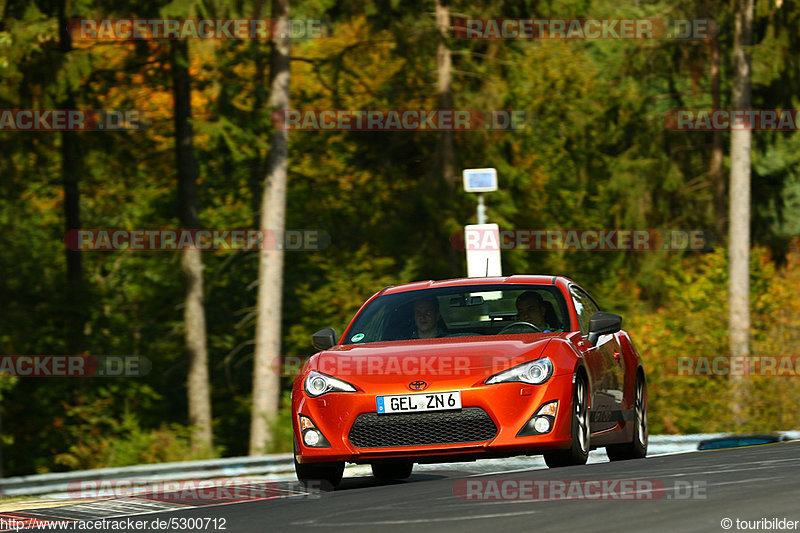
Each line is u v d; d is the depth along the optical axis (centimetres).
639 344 10256
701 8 13662
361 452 3100
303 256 13350
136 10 9481
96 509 3022
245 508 2644
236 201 13788
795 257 11506
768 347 9088
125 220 13550
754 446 4019
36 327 11656
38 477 4050
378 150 13000
